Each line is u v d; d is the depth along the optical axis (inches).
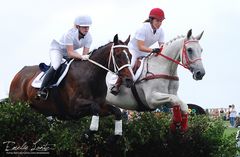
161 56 343.3
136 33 350.0
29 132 305.1
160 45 357.1
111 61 308.2
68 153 310.2
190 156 333.7
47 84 325.1
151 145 327.3
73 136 301.7
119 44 306.5
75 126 317.7
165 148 329.4
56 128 309.3
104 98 316.2
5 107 307.1
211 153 333.7
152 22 349.7
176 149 329.7
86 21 323.3
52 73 324.2
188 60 332.5
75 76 313.9
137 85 344.5
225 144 336.5
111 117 319.9
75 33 324.2
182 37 340.8
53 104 329.7
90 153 313.3
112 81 348.2
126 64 301.6
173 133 329.7
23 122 305.3
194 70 329.7
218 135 336.8
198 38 338.6
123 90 349.1
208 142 333.4
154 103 336.2
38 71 350.9
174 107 329.1
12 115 301.3
